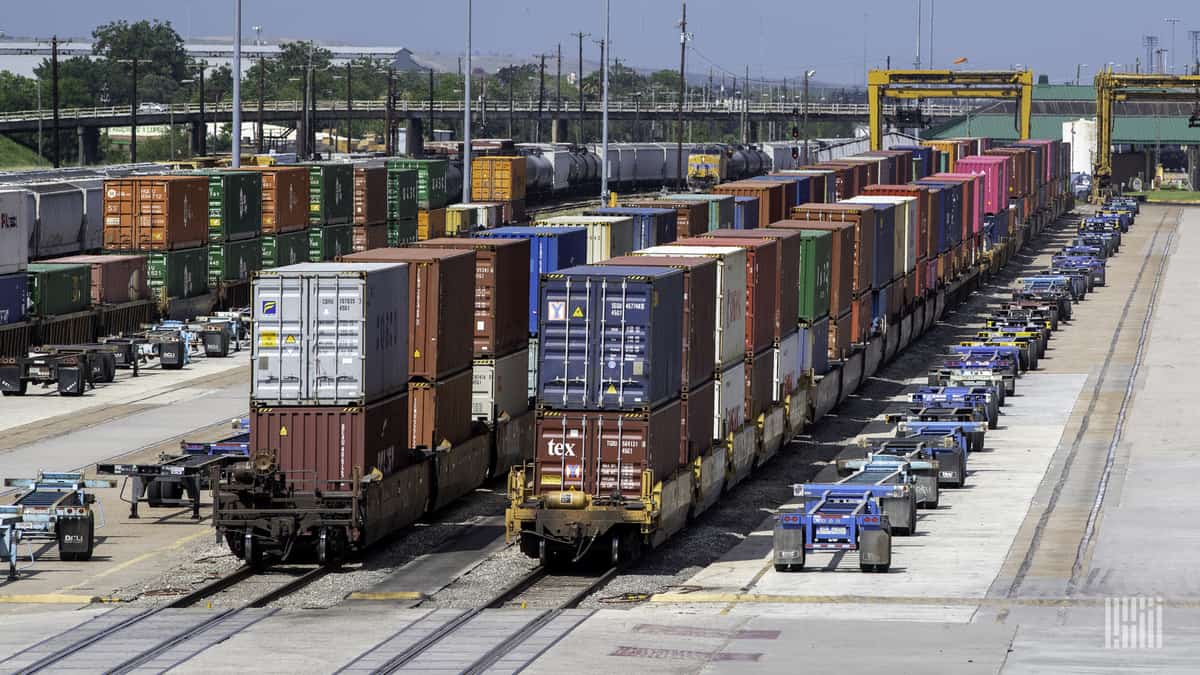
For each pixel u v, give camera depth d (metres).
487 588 104.50
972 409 159.50
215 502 106.94
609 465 108.94
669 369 113.44
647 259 124.50
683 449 118.06
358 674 82.06
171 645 88.44
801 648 87.62
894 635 90.44
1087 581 103.25
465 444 130.62
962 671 82.56
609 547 111.69
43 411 173.88
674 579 107.44
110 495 134.12
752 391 139.25
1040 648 87.12
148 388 191.12
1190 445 154.38
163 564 110.88
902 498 116.94
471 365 133.38
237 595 102.62
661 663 84.62
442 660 84.94
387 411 114.75
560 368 108.81
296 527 106.81
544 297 108.94
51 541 117.56
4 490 131.12
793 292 155.00
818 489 116.88
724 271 126.94
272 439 109.38
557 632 91.50
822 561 112.06
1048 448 155.50
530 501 108.62
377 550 116.12
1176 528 118.50
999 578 104.56
